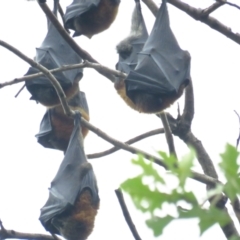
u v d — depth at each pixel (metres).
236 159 3.60
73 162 17.80
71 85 19.88
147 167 3.60
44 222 17.44
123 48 18.80
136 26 19.23
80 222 17.22
